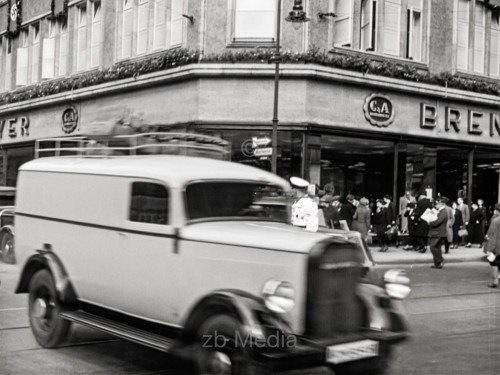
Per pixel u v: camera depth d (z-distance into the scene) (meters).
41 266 8.12
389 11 23.12
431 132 23.78
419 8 23.92
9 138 31.56
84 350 7.77
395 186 22.80
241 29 21.05
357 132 21.62
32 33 31.12
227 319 5.86
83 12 27.86
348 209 20.20
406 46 23.52
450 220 20.95
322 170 21.33
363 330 6.34
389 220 20.92
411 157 23.39
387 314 6.52
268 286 5.69
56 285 7.65
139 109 23.47
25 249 8.34
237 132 20.98
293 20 18.39
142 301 6.86
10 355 7.48
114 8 25.53
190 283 6.41
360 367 6.39
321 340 5.87
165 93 22.39
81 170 7.68
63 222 7.81
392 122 22.69
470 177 25.03
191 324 6.23
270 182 7.46
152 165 7.07
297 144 20.55
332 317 5.98
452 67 24.45
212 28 21.09
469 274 16.42
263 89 20.75
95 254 7.38
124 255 7.04
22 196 8.51
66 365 7.09
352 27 21.73
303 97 20.45
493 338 8.90
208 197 6.88
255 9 21.00
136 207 6.99
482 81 25.20
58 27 29.33
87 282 7.47
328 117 21.03
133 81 23.33
